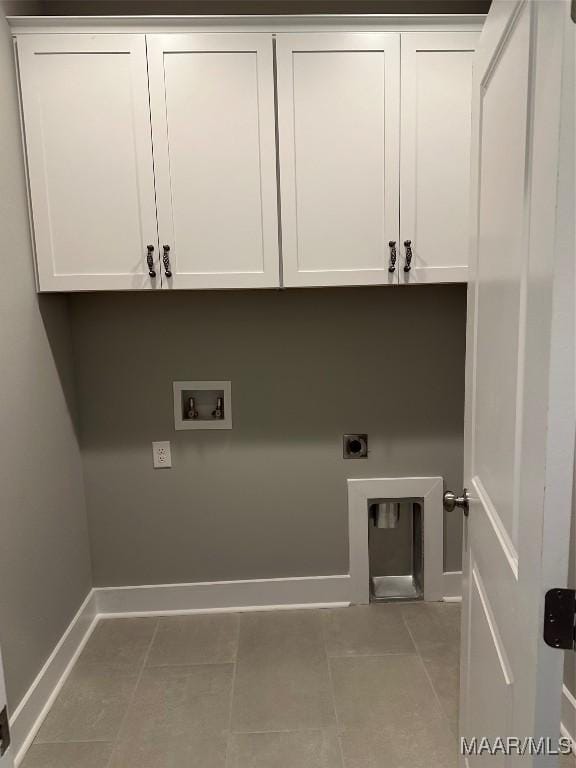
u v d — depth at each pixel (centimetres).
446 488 226
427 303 216
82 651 201
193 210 176
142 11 198
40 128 170
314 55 170
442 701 169
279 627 214
